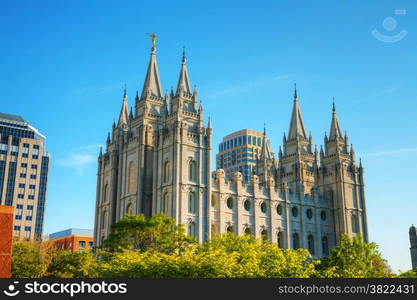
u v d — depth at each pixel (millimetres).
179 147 98312
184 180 97062
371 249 83812
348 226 122312
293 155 134125
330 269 61031
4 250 31906
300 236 115562
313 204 121250
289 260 57062
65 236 183875
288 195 116000
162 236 75125
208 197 99250
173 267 47906
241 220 104750
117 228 77250
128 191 107125
